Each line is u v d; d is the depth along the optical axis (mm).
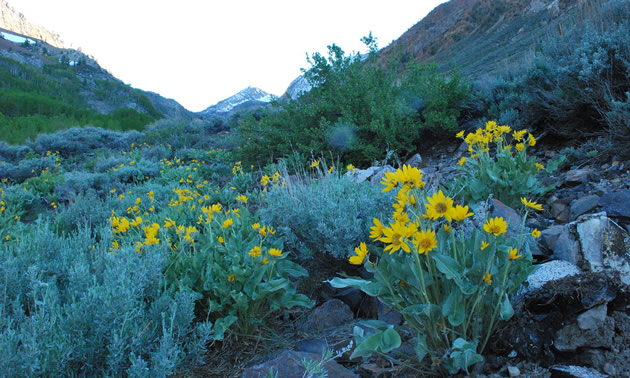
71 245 3238
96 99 115125
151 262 2535
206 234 3334
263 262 2678
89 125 21766
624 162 3697
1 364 1622
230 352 2494
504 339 1910
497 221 1741
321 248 3164
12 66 101750
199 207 4895
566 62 4949
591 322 1770
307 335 2576
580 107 4648
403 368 2016
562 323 1831
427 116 6402
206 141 15078
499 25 37719
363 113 6801
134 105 117938
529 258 1996
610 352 1730
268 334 2660
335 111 7328
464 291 1771
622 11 5281
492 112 6043
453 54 36094
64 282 2734
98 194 8234
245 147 8078
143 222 4031
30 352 1676
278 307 2666
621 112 3961
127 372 1898
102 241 3170
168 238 3137
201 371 2332
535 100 5062
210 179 8789
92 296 2125
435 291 1925
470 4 51312
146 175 9820
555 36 6031
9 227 5164
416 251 1754
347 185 3877
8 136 18953
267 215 3514
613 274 1938
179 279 2732
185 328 2279
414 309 1859
